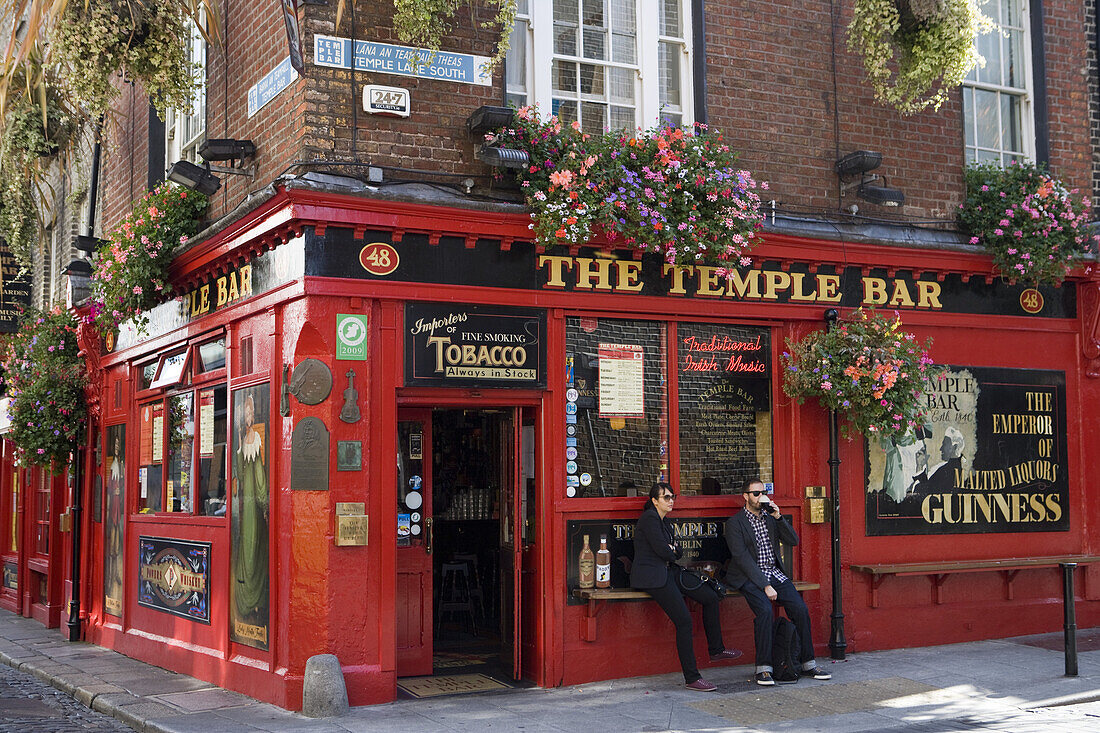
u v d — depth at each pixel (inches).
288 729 288.0
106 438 496.7
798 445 381.1
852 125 405.1
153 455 444.1
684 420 368.8
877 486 395.5
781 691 328.2
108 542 485.1
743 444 377.7
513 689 336.2
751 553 347.3
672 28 384.8
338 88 327.3
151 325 450.9
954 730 280.1
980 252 411.2
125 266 406.9
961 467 411.8
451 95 343.0
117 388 488.4
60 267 615.5
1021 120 444.5
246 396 354.9
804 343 375.9
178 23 364.5
